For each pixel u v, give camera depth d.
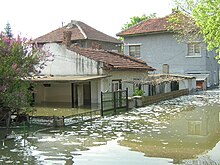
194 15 14.29
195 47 43.28
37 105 27.45
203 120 19.62
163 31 43.97
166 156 11.34
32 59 18.50
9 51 17.16
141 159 10.95
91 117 20.55
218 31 13.41
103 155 11.55
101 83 26.70
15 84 17.28
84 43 47.94
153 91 35.00
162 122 18.95
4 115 16.89
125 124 18.30
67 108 25.52
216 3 13.39
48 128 17.17
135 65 32.03
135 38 46.72
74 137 14.84
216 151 12.00
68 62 28.42
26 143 13.70
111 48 53.22
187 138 14.41
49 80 25.31
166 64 44.72
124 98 24.64
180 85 40.97
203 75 43.19
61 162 10.75
